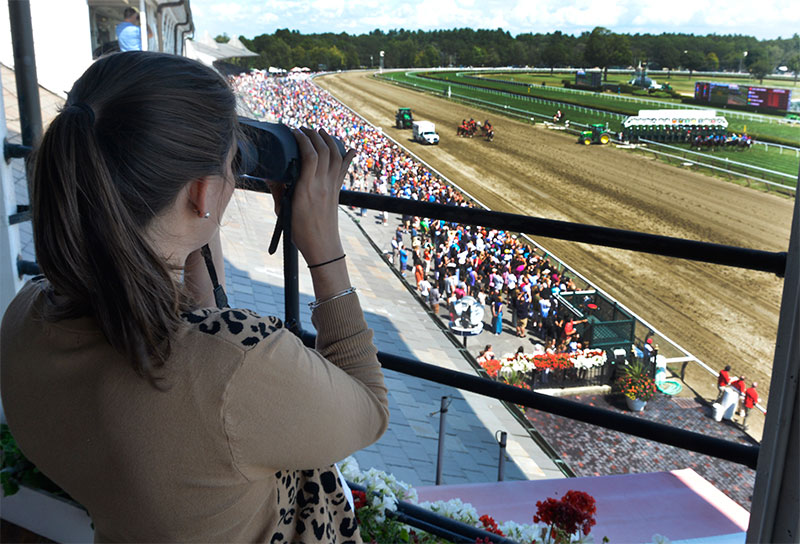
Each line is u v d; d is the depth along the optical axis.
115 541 0.92
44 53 18.11
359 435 0.93
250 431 0.82
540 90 93.62
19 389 0.88
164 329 0.80
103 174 0.76
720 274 38.12
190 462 0.81
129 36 18.05
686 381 25.38
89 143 0.76
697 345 29.42
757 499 1.29
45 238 0.78
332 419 0.87
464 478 14.20
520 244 33.38
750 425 21.53
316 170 0.99
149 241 0.84
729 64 97.88
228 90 0.89
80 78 0.85
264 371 0.82
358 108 83.56
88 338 0.85
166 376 0.80
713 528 4.17
